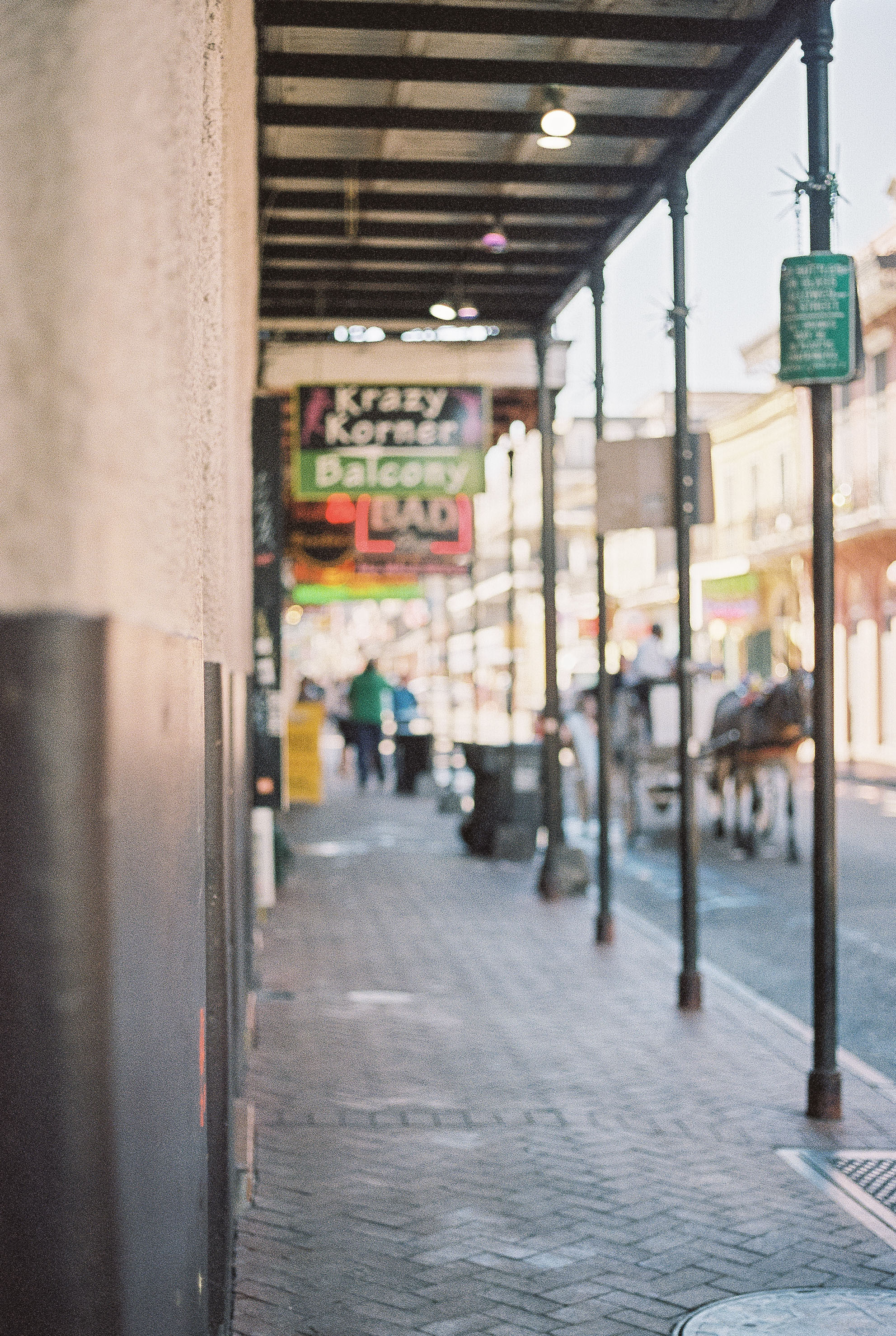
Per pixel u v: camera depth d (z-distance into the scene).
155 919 2.05
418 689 35.56
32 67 1.80
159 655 2.11
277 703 11.60
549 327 13.31
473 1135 6.21
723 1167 5.80
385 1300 4.44
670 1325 4.27
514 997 9.10
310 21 7.01
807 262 6.43
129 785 1.86
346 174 9.27
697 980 8.80
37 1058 1.75
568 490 62.59
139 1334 1.89
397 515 18.47
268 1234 5.01
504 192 9.89
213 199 4.34
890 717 34.28
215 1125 3.70
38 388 1.77
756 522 36.91
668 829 18.11
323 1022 8.34
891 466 31.02
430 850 17.62
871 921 12.40
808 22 6.45
